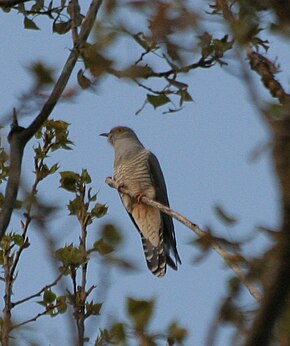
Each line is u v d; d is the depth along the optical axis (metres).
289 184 3.79
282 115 4.12
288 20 4.30
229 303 4.34
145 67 5.92
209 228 4.66
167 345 5.63
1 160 8.52
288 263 3.74
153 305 5.54
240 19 5.19
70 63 6.55
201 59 6.98
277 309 3.82
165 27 4.82
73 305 8.09
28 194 6.35
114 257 5.68
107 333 5.79
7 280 8.78
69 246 8.34
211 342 4.31
